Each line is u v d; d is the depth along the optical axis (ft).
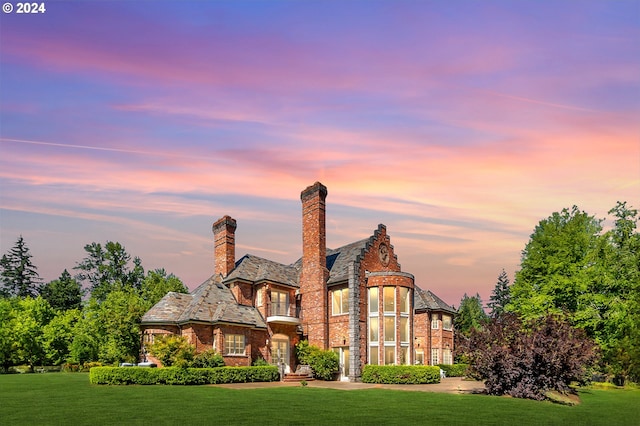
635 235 142.82
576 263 150.41
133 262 283.18
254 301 136.36
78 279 278.26
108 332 157.28
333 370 128.57
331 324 134.82
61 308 284.00
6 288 296.10
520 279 164.25
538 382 91.71
